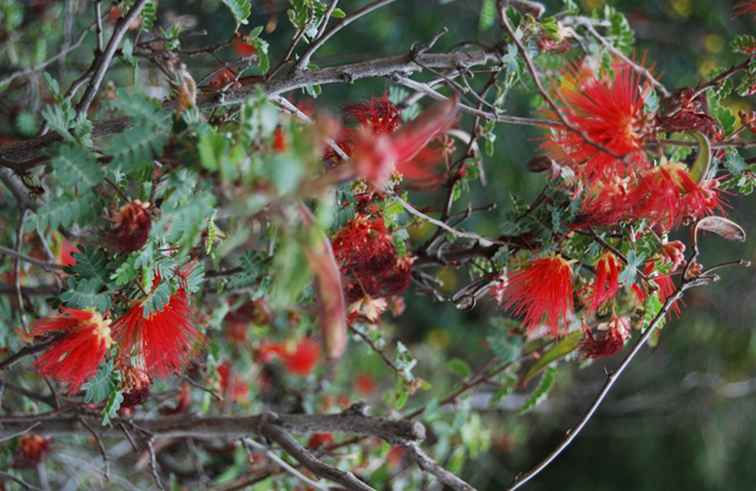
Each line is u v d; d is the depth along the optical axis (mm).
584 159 2619
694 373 7121
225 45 2965
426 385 3611
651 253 2787
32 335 2898
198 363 3609
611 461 8711
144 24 2955
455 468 4191
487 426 5645
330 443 3939
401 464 4469
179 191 2092
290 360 4496
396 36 6656
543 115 3207
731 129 2814
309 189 1844
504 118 2746
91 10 4715
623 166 2553
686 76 6340
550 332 3059
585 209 2711
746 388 7410
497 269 2990
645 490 8477
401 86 3771
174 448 4391
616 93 2557
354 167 1870
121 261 2330
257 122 1980
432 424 4156
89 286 2330
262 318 3854
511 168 6824
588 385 7426
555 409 7195
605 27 3590
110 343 2414
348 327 3533
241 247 3814
